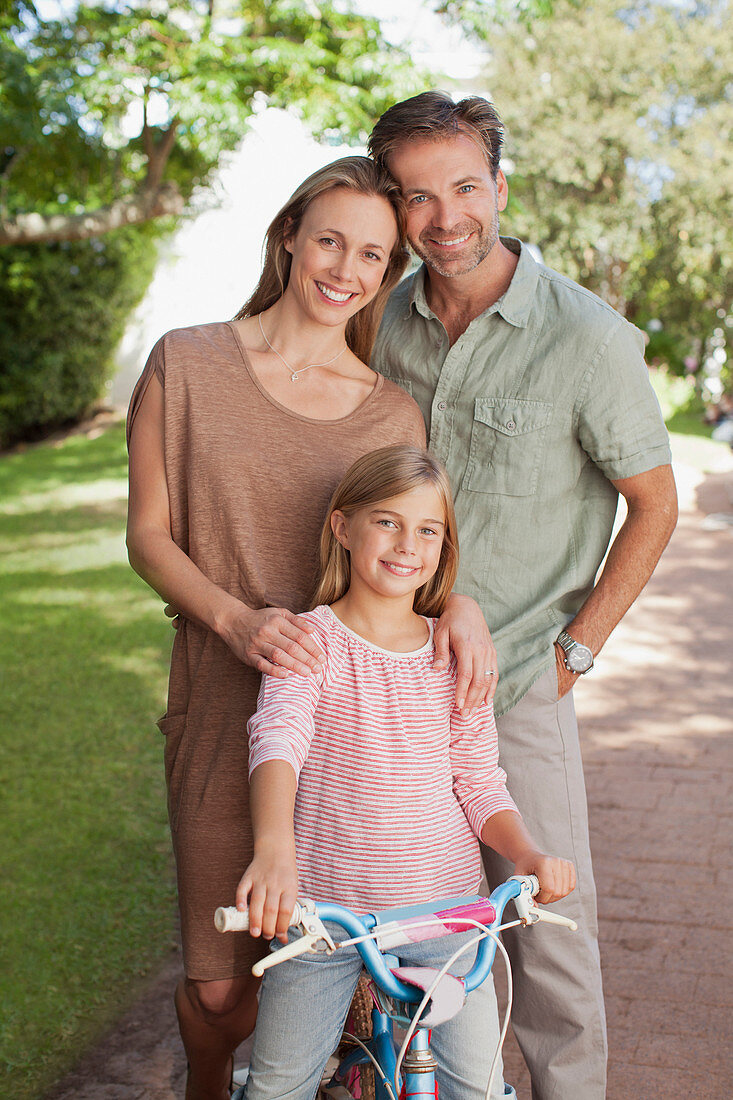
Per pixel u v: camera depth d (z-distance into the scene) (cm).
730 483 1348
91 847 430
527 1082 294
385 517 208
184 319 2042
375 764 200
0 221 999
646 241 2262
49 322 1733
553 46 2117
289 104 987
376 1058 197
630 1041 309
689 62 2092
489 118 235
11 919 373
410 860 198
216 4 1038
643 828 450
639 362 243
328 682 205
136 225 1619
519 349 248
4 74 830
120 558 1000
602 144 2095
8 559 997
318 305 230
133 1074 296
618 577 251
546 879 187
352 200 227
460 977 170
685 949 357
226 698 226
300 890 200
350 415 236
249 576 224
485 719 214
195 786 226
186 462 228
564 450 250
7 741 544
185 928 228
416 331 264
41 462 1608
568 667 250
